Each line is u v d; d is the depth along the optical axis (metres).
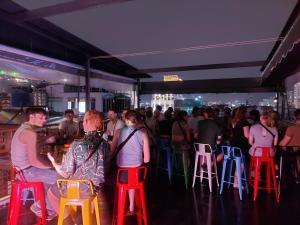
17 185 2.88
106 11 4.06
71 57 6.29
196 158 4.77
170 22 4.59
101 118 2.72
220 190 4.39
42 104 7.25
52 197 2.83
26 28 4.63
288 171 5.43
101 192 4.44
